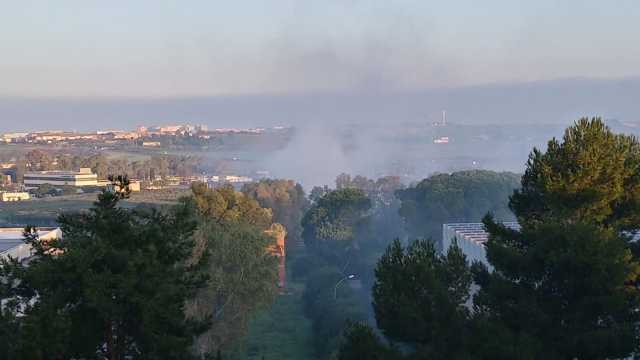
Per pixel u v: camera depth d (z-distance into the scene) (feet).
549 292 101.86
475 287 168.25
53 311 86.99
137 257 91.81
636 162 112.78
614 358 98.02
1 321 89.35
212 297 211.41
